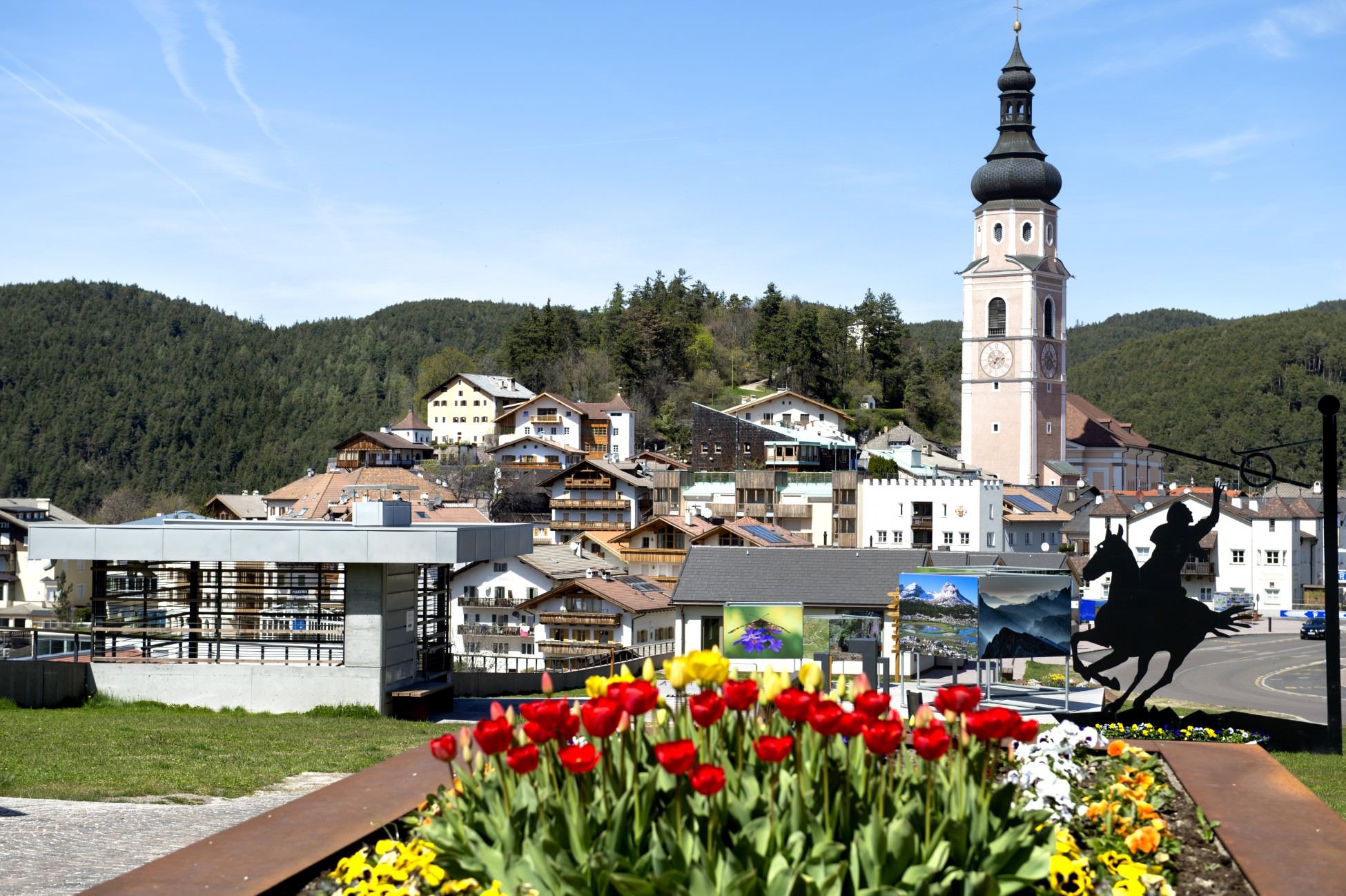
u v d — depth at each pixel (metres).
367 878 7.96
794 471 118.44
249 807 16.19
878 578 55.94
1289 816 9.73
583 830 7.04
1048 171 144.75
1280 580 108.06
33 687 32.81
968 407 146.25
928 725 7.19
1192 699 54.75
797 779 7.27
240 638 34.31
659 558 86.75
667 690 39.22
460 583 77.56
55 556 32.72
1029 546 114.50
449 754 7.71
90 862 12.42
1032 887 7.33
